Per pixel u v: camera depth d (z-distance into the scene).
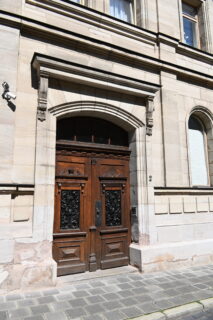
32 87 4.52
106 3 5.92
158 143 5.74
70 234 4.71
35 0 4.87
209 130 6.89
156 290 4.05
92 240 4.93
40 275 4.02
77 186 4.95
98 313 3.28
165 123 5.85
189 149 6.18
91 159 5.20
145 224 5.20
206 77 6.71
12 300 3.58
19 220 4.08
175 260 5.28
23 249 4.02
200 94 6.70
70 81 4.79
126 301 3.64
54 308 3.38
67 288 4.09
